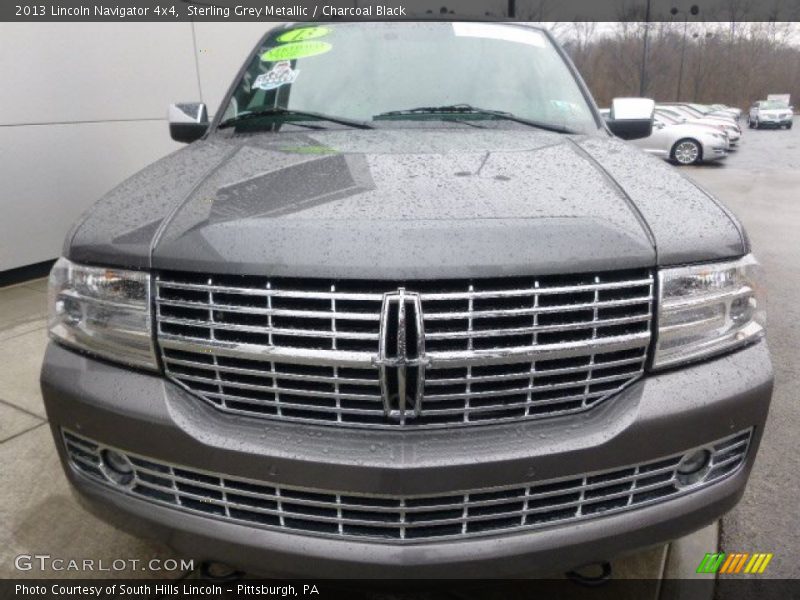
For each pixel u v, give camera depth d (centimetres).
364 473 148
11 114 498
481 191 172
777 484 267
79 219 187
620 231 157
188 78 656
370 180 181
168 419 157
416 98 269
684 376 163
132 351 164
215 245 154
